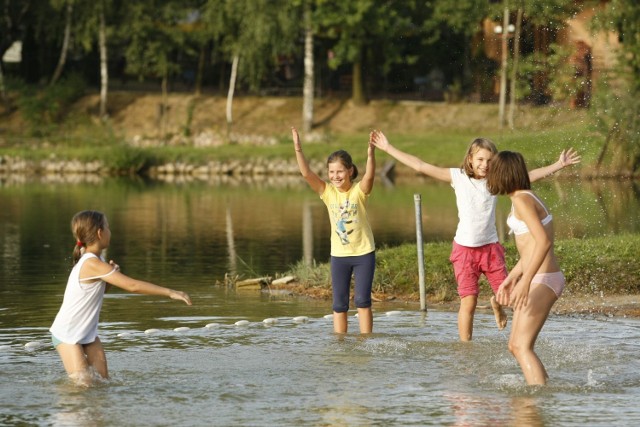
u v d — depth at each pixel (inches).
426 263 627.8
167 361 414.6
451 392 364.2
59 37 2571.4
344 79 2677.2
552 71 1505.9
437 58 2377.0
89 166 2068.2
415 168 454.0
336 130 2359.7
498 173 364.5
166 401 353.7
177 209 1277.1
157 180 1876.2
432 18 2177.7
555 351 430.6
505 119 2174.0
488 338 461.7
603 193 1216.8
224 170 2034.9
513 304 368.2
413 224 1066.7
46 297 604.4
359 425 325.1
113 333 479.5
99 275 373.4
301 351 433.7
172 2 2413.9
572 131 1450.5
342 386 374.0
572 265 605.3
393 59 2299.5
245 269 737.6
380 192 1549.0
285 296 604.4
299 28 2333.9
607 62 1425.9
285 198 1462.8
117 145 2113.7
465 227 446.9
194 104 2536.9
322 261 781.3
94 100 2546.8
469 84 2343.8
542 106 1642.5
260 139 2250.2
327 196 468.4
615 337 462.9
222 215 1197.7
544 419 329.4
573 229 877.2
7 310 554.9
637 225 901.8
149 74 2623.0
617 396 357.4
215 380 383.2
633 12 1387.8
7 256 816.9
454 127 2246.6
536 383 367.9
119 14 2453.2
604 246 644.1
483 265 447.2
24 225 1077.8
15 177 1932.8
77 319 377.1
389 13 2253.9
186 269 739.4
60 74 2709.2
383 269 622.5
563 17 1478.8
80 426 324.8
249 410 342.6
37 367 403.2
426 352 430.6
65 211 1243.2
